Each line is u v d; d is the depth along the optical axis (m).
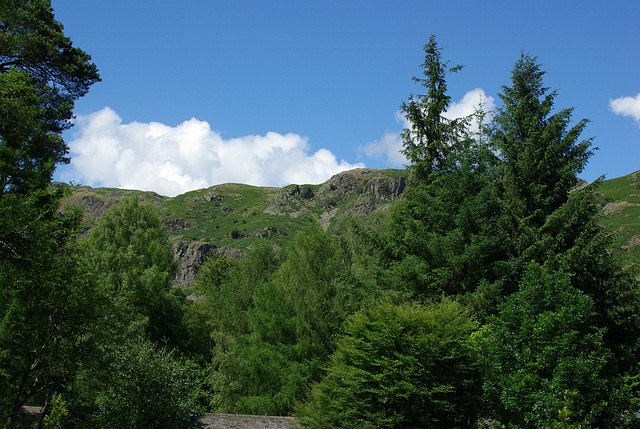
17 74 13.83
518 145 23.58
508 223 20.92
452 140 25.50
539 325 12.30
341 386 14.52
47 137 17.67
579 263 18.70
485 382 12.91
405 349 13.58
